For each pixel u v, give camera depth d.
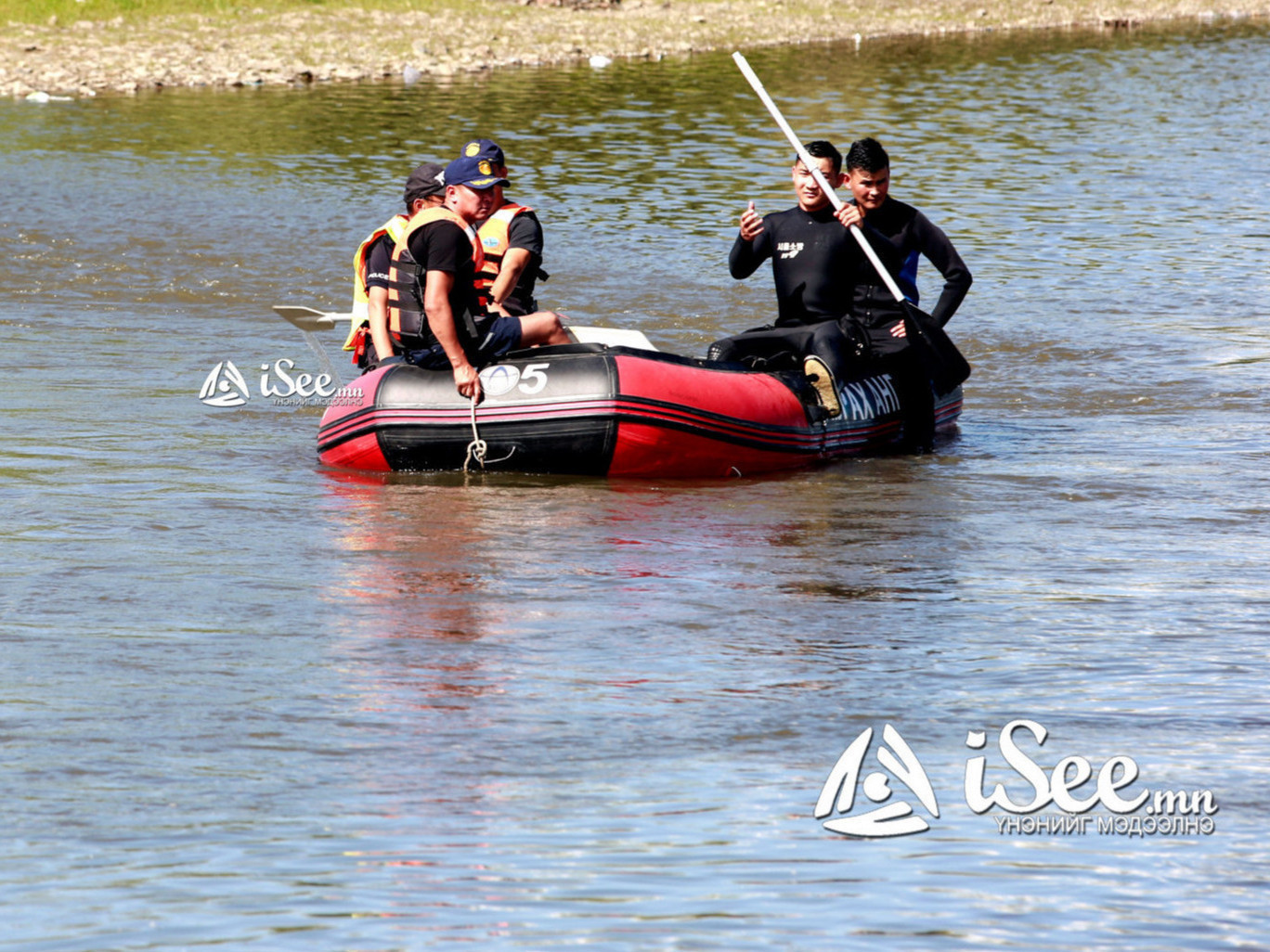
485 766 14.64
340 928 11.40
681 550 22.83
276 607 19.67
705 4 141.38
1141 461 29.36
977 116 86.12
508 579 21.14
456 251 27.66
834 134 79.69
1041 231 56.81
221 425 31.69
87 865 12.46
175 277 48.09
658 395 27.61
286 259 51.12
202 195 61.88
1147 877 12.44
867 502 26.17
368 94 93.12
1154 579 21.47
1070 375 37.78
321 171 68.06
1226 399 35.22
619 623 19.25
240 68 101.19
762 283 48.75
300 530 23.73
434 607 19.80
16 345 38.84
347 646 18.17
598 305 45.47
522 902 11.84
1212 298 46.38
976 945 11.30
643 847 12.87
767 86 97.81
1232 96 96.38
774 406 28.92
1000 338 41.62
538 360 28.19
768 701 16.52
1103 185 66.38
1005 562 22.31
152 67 99.75
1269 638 18.84
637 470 27.80
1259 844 13.10
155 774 14.37
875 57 115.62
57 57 101.19
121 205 59.16
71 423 31.09
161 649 17.98
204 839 12.97
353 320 30.44
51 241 52.41
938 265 31.92
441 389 28.00
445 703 16.33
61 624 18.86
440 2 130.00
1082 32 137.50
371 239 29.61
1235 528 24.39
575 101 90.44
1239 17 153.62
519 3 133.12
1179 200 63.00
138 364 37.38
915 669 17.64
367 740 15.27
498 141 76.31
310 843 12.87
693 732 15.61
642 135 78.62
